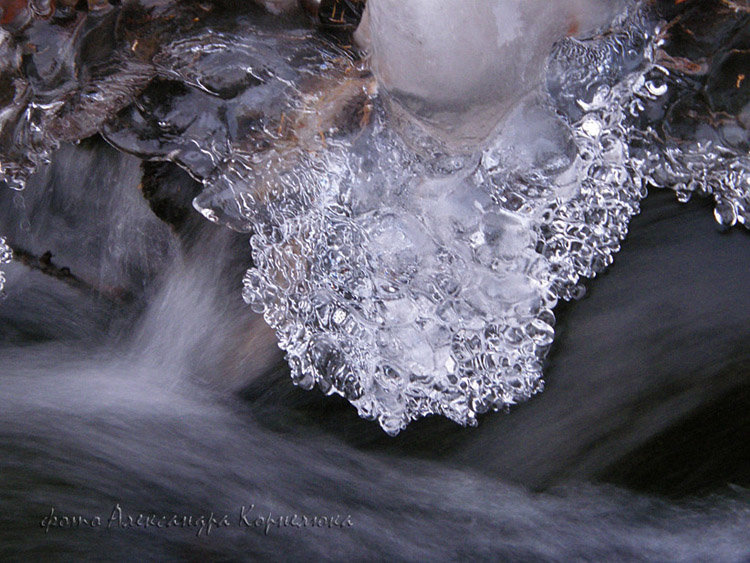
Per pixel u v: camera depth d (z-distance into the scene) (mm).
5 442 1125
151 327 1210
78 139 1153
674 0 1067
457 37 1011
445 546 1068
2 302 1229
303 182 1122
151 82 1114
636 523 1066
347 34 1081
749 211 1090
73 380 1188
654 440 1081
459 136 1059
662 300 1091
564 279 1103
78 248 1229
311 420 1144
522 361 1104
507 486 1096
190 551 1062
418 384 1121
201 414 1158
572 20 1036
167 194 1200
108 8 1081
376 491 1102
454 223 1092
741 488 1068
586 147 1087
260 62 1096
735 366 1075
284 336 1152
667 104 1091
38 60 1098
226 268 1188
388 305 1118
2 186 1236
